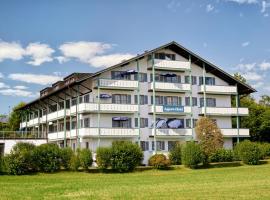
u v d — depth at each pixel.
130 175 43.88
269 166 51.50
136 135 58.28
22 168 45.00
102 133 56.41
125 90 59.44
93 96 57.84
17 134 66.88
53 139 64.25
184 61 62.81
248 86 67.00
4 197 26.28
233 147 64.75
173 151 55.53
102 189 30.33
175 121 60.81
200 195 25.78
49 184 34.59
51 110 70.75
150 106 60.56
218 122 66.44
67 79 68.44
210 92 64.69
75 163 47.22
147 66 61.44
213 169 49.81
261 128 76.25
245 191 27.47
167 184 33.41
